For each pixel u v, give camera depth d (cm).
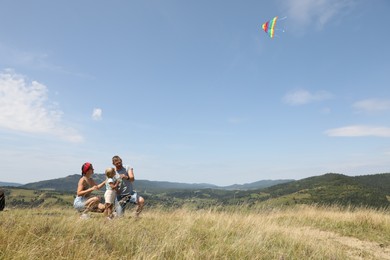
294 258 616
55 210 831
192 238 652
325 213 1272
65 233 559
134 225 697
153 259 496
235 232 775
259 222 935
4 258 404
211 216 958
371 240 887
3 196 723
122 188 891
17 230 514
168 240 586
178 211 998
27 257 416
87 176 846
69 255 452
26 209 792
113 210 820
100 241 555
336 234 948
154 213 956
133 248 549
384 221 1091
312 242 734
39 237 499
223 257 556
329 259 629
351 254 720
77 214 741
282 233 811
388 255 750
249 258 574
